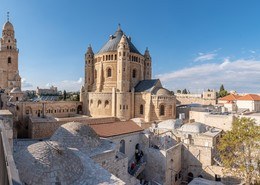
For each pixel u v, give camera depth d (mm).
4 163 14430
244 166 39438
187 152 49875
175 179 47688
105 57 88000
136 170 42906
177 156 48625
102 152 30000
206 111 73938
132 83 86938
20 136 58375
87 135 31359
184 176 49750
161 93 77375
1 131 18297
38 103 84000
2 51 112750
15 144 32062
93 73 96688
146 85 84500
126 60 81312
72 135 30203
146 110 78062
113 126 47594
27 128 59375
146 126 67000
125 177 34219
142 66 93312
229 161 42062
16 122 58688
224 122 60469
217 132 53875
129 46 90688
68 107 94312
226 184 43875
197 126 54844
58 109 91000
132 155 47875
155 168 44781
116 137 43344
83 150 29547
